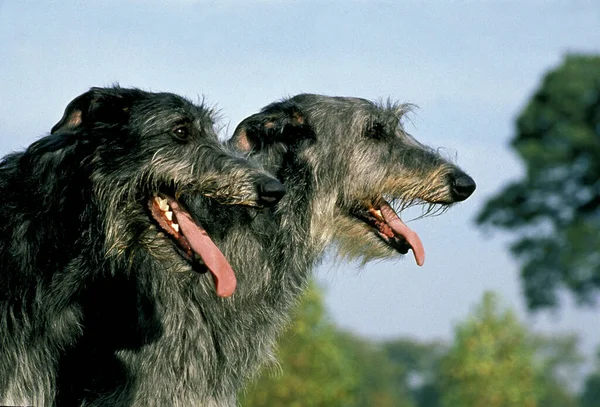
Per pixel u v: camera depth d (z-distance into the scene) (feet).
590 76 198.59
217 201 32.27
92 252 31.83
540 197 197.16
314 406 86.63
